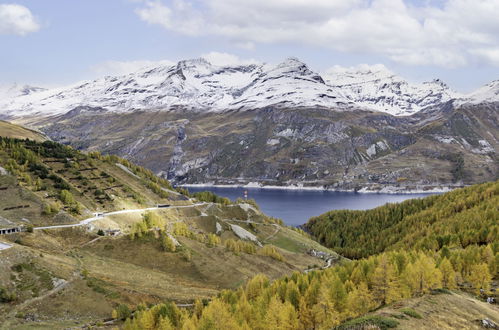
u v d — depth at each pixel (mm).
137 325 95625
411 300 85562
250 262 185875
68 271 123875
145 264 157375
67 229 164000
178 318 100750
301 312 101188
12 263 116062
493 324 78125
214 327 91250
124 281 132750
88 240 162500
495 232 178875
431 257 133250
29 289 110062
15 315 100312
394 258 127312
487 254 130125
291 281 114875
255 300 114312
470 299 93250
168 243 170000
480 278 112375
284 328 95875
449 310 81062
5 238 142625
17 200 173000
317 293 105625
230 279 161625
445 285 115188
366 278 113750
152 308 102812
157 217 196875
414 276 106875
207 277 159125
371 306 102438
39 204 174500
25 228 153625
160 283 140625
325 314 97812
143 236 173500
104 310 110500
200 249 183750
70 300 110750
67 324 101062
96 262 144750
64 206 181000
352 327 69938
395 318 72875
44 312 104250
